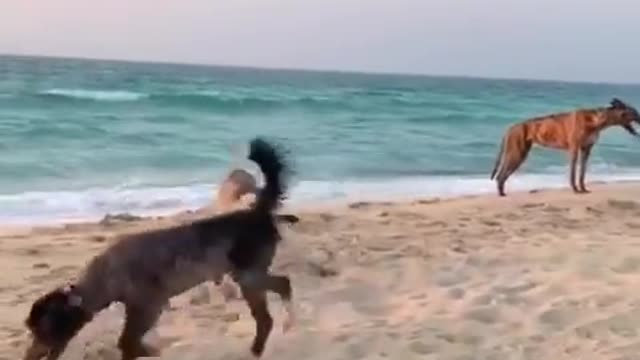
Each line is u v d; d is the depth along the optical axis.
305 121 36.53
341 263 9.06
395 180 18.98
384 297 7.94
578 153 16.64
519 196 15.05
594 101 86.94
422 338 6.72
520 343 6.69
